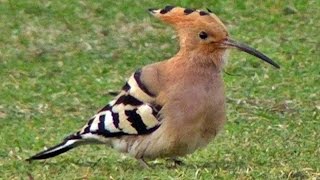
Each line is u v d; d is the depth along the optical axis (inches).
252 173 511.2
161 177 499.2
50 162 554.3
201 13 512.1
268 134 633.6
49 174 522.6
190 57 505.7
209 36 505.4
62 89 758.5
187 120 499.5
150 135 505.7
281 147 589.6
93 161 555.2
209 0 947.3
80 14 911.7
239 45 524.7
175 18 514.6
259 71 800.3
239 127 653.3
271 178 506.3
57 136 636.7
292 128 653.9
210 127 506.3
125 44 864.9
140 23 903.7
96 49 850.8
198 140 506.9
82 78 786.2
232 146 592.4
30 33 874.1
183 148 507.5
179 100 499.5
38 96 740.7
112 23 901.8
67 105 721.0
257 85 769.6
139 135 508.4
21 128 657.6
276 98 738.8
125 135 511.8
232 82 774.5
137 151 512.1
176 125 499.8
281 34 894.4
